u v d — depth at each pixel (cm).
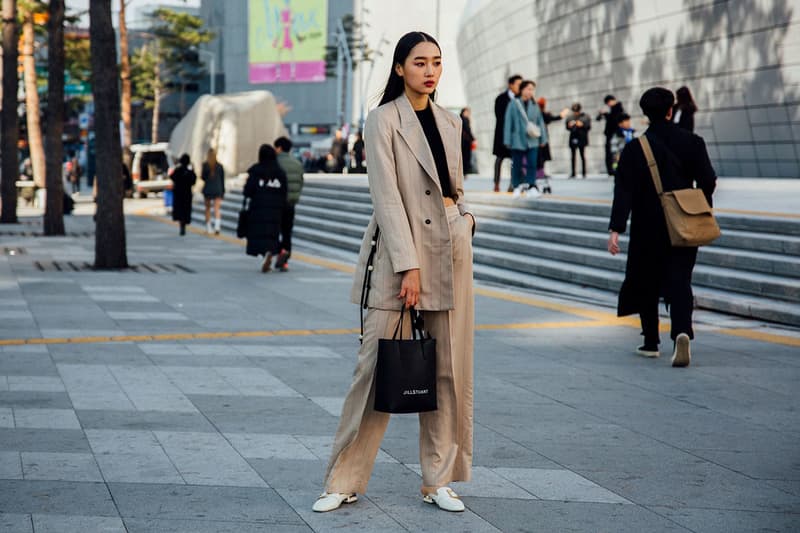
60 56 2077
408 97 395
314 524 381
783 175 2542
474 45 4941
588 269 1240
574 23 3566
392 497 416
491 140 4709
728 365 718
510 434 523
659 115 722
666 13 2952
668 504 409
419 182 388
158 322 924
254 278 1343
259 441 504
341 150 4034
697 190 701
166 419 549
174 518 386
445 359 397
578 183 2248
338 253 1830
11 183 2512
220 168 2250
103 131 1427
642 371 695
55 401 591
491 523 384
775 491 427
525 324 920
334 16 10419
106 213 1436
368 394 393
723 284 1043
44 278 1300
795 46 2414
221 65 11050
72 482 432
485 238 1504
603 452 489
